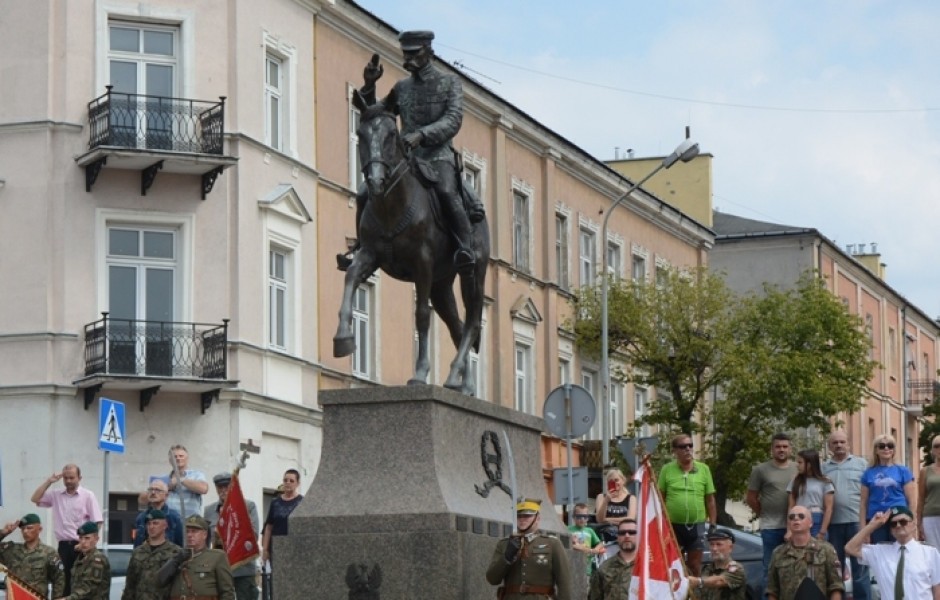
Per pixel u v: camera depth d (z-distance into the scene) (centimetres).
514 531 1585
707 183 6856
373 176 1545
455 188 1652
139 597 1673
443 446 1559
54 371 3456
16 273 3491
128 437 3494
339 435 1564
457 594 1490
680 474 1916
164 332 3525
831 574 1622
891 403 8344
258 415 3662
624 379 5206
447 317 1728
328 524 1526
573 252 5391
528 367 5044
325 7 3988
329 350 3966
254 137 3716
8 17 3534
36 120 3497
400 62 4356
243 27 3703
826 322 5188
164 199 3578
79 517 2158
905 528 1661
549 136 5162
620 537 1680
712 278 5162
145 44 3609
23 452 3438
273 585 1530
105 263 3534
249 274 3669
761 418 5028
